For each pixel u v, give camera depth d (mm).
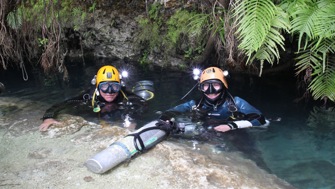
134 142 2887
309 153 3383
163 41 6598
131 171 2746
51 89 5547
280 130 3904
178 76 6000
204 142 3535
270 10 3396
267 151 3426
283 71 5598
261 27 3318
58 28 6074
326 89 3908
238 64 5570
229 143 3555
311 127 3967
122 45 7234
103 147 3121
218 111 4320
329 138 3693
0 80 6004
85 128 3592
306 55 3895
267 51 3592
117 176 2682
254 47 3268
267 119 4215
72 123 3711
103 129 3502
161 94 5203
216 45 5379
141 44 6984
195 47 6121
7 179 2648
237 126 3854
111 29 7258
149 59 6879
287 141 3637
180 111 4316
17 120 3883
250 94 5039
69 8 7461
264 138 3711
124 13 7180
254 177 2844
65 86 5695
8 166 2844
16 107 4422
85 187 2547
